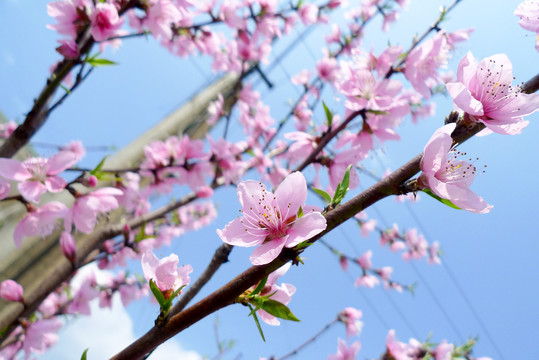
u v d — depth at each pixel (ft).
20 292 1.38
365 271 3.47
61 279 1.43
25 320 1.44
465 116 1.03
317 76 2.75
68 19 1.44
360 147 1.67
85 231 1.43
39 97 1.36
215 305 0.96
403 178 0.98
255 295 0.97
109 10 1.43
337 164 1.69
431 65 1.59
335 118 1.85
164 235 3.49
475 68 1.05
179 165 2.35
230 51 3.29
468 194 0.97
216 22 2.29
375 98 1.55
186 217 3.67
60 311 2.16
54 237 3.84
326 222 0.97
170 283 1.02
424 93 1.56
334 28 3.01
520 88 1.04
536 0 1.16
